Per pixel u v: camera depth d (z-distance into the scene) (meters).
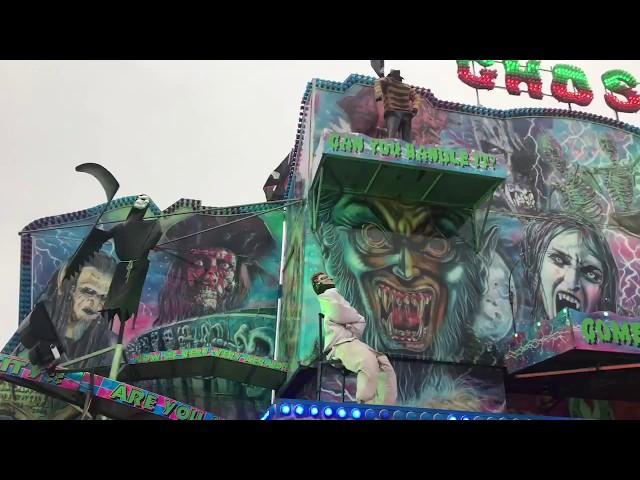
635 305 28.34
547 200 29.56
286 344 27.89
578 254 28.61
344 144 24.53
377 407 17.25
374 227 26.58
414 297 25.56
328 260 25.47
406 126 27.88
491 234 27.97
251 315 30.95
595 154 31.23
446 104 30.66
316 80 29.44
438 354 24.69
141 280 26.77
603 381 24.83
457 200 27.53
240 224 32.62
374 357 23.62
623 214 30.12
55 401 28.31
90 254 27.33
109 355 28.89
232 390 29.30
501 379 24.86
